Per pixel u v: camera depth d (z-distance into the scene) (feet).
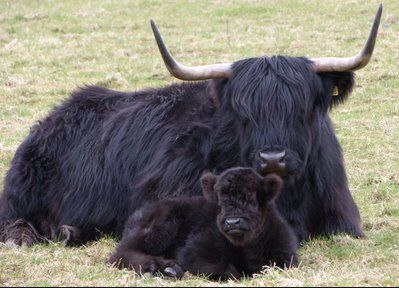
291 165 36.60
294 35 101.04
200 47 97.86
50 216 45.91
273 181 31.76
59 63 93.20
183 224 34.65
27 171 45.83
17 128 70.49
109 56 96.12
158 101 44.83
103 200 43.98
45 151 46.37
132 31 108.37
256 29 105.81
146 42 102.12
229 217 30.81
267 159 35.96
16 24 111.86
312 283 29.63
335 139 42.86
